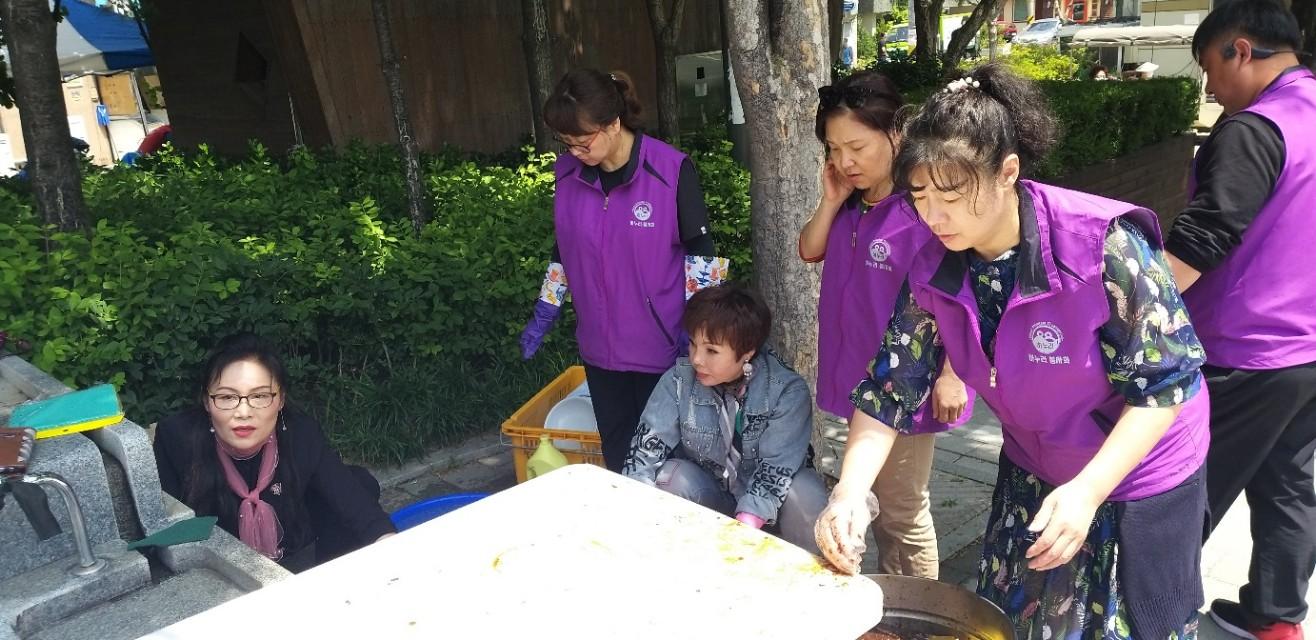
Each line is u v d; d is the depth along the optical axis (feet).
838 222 8.88
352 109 31.01
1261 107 7.96
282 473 8.74
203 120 37.70
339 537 9.44
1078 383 6.04
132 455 7.15
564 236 10.71
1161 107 32.96
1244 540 11.69
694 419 9.33
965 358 6.41
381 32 18.86
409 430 15.02
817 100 10.61
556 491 5.85
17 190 23.99
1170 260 7.94
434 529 5.47
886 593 5.68
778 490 8.88
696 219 10.26
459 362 16.37
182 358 13.71
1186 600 6.64
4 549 6.68
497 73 35.29
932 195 5.40
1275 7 8.34
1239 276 8.18
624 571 4.99
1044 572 6.85
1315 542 8.93
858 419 6.84
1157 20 103.81
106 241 15.72
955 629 5.54
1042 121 5.48
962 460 14.46
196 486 8.47
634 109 10.14
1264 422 8.32
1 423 7.55
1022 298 5.85
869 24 117.70
